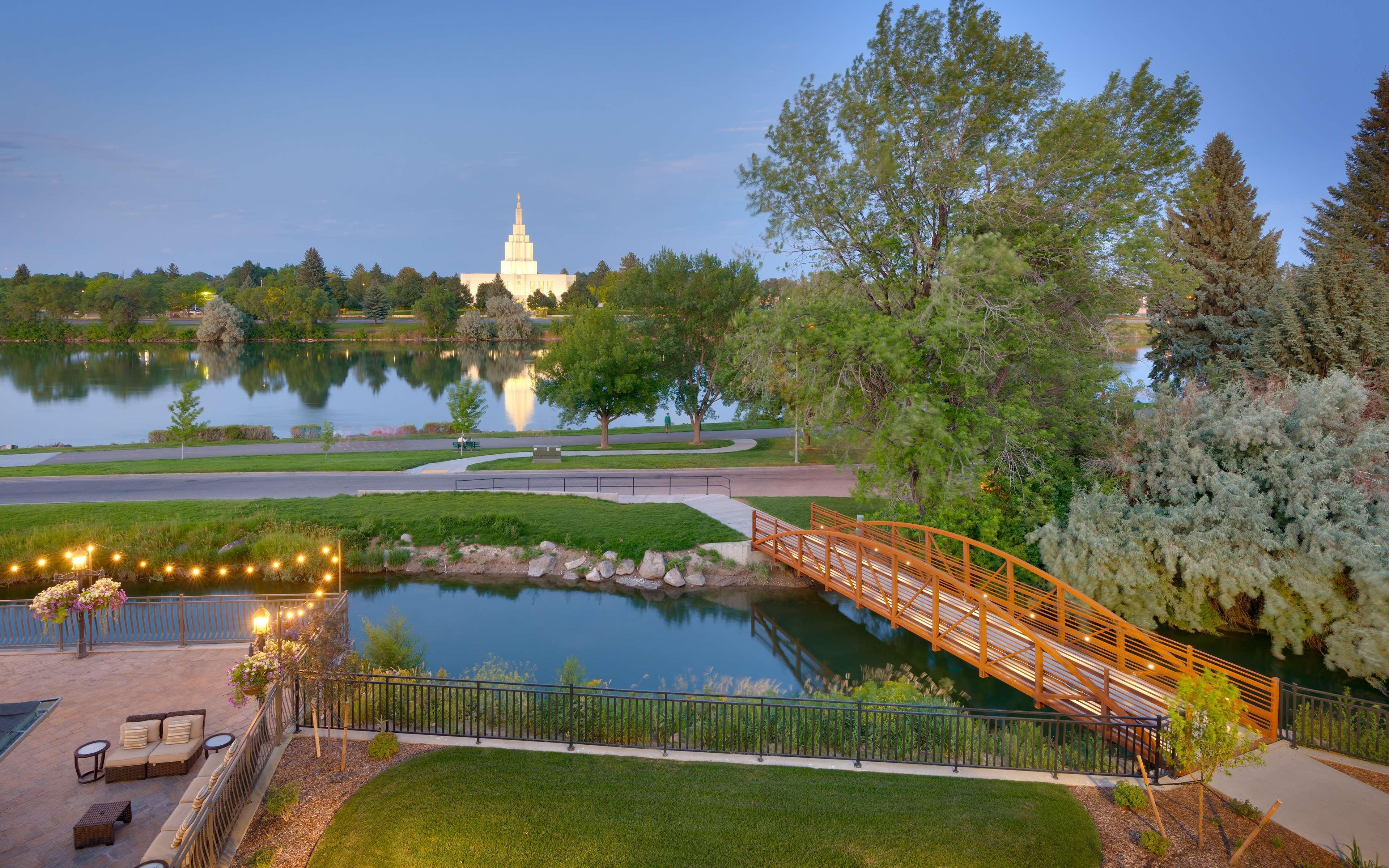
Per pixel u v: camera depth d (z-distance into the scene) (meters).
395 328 172.62
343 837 9.94
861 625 23.62
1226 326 36.38
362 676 13.29
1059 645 18.28
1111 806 11.24
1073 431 26.34
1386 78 39.47
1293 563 20.34
